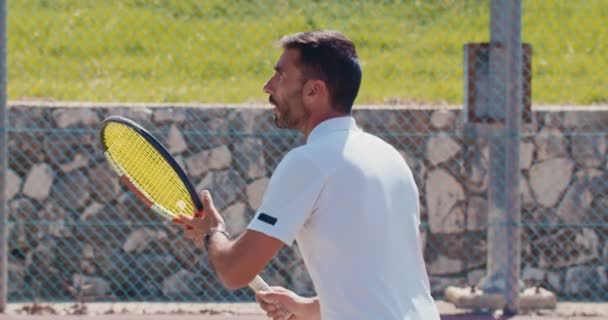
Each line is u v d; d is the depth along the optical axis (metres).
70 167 27.31
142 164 11.36
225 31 35.03
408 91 31.30
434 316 9.91
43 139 27.25
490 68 24.89
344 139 9.78
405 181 9.95
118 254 27.20
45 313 24.61
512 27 24.17
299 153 9.65
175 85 31.72
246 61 33.41
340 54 9.97
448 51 34.38
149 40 34.50
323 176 9.50
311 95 10.01
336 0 37.00
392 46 34.69
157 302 26.53
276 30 35.38
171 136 27.48
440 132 27.89
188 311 25.25
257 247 9.54
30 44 33.59
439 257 27.80
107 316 24.41
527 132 28.23
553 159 28.20
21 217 27.11
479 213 27.80
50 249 27.11
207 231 10.55
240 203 27.64
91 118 27.39
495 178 25.20
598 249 28.09
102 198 27.33
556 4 38.41
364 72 32.72
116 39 34.38
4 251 24.11
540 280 27.94
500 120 24.77
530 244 28.08
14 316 24.08
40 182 27.22
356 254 9.45
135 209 27.30
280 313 11.48
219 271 9.93
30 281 27.00
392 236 9.64
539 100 31.67
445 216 27.81
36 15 35.22
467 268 27.84
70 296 26.92
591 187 28.23
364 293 9.43
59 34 34.31
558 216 28.17
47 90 30.53
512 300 24.66
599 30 36.84
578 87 32.69
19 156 27.19
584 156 28.25
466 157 27.86
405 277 9.73
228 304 26.19
